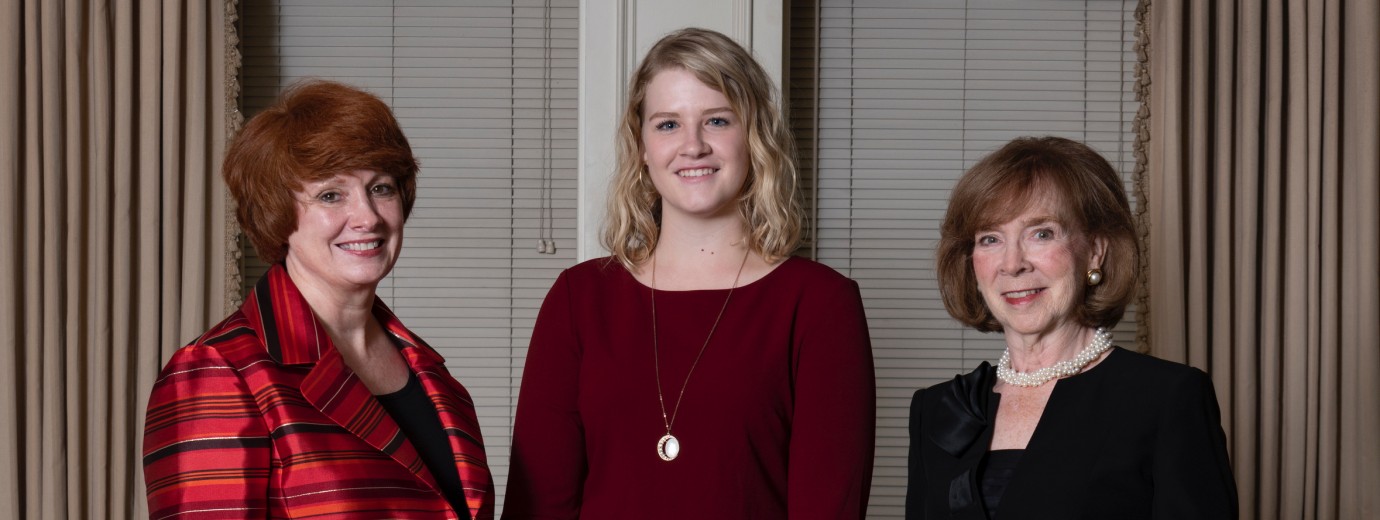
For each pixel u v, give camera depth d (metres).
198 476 1.13
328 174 1.25
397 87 3.19
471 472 1.38
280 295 1.28
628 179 1.66
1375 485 2.80
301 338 1.25
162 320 2.87
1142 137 3.01
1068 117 3.25
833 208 3.24
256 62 3.16
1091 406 1.37
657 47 1.61
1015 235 1.44
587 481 1.56
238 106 3.04
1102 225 1.43
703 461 1.48
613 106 2.95
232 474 1.14
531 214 3.20
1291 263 2.90
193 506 1.12
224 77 2.91
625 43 2.95
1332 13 2.86
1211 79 2.99
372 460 1.26
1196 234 2.92
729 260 1.61
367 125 1.27
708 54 1.55
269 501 1.18
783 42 3.03
